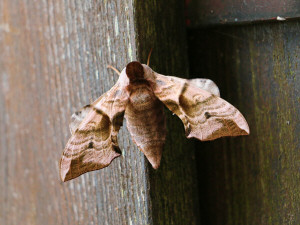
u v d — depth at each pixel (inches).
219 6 11.4
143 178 11.2
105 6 11.3
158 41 11.4
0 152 13.7
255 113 11.6
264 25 11.3
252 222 11.8
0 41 13.1
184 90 10.8
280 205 11.6
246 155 11.7
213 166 12.0
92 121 10.8
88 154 10.7
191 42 12.0
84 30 11.7
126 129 11.3
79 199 12.3
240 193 11.9
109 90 11.0
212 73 11.8
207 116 10.6
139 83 10.8
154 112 10.8
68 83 12.1
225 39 11.7
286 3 10.9
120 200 11.6
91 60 11.7
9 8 12.8
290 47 11.2
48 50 12.3
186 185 11.9
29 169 13.3
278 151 11.5
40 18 12.3
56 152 12.7
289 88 11.3
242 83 11.6
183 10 11.8
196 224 12.1
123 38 11.2
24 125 13.1
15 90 13.1
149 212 11.3
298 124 11.3
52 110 12.6
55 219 13.0
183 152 11.8
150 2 11.3
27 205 13.5
